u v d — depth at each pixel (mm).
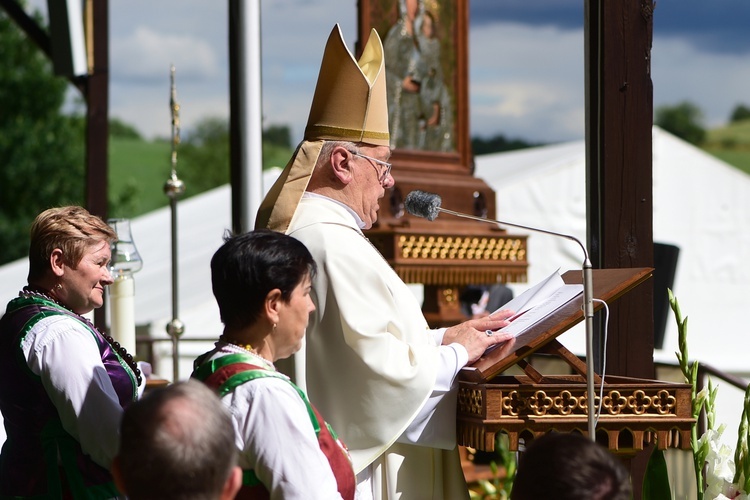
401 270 11609
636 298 7609
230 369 4965
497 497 12250
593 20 7695
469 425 6129
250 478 4848
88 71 14836
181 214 26328
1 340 6402
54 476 6254
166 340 16641
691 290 21578
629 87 7633
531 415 5895
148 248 23719
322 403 6418
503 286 17250
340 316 6371
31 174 59688
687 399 6000
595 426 5797
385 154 6992
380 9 12016
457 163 12586
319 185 6871
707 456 6539
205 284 19406
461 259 12055
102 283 6672
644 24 7672
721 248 21875
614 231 7586
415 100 12266
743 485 6438
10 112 60625
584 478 3967
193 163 122500
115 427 6211
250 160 9867
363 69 7059
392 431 6270
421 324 6711
